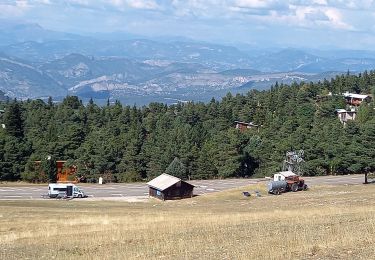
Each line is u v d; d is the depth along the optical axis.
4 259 27.31
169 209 71.44
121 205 85.88
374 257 20.88
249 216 44.56
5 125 154.25
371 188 95.06
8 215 59.88
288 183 101.56
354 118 176.00
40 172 129.75
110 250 28.23
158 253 25.55
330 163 134.38
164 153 137.75
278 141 147.12
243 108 197.50
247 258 21.73
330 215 39.47
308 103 190.75
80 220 49.06
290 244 24.20
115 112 186.12
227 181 133.12
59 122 171.50
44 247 31.25
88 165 134.00
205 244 27.27
